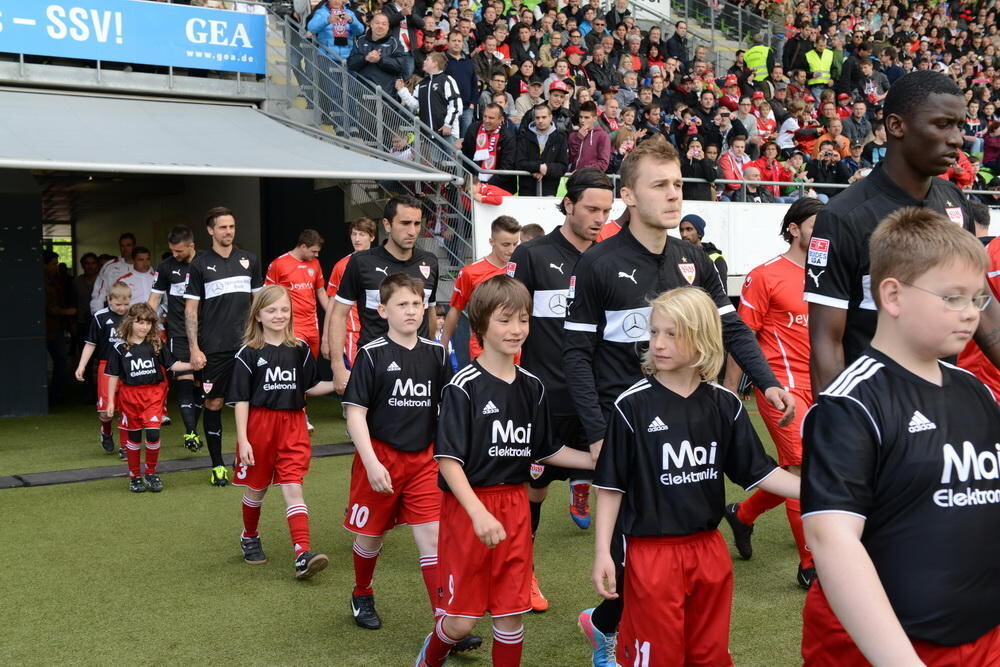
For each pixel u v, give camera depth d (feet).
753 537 16.65
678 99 44.80
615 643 10.28
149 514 18.52
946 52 61.72
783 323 14.26
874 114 52.44
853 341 8.96
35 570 15.08
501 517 10.02
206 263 22.04
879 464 5.50
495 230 17.69
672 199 10.05
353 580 14.57
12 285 30.91
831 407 5.59
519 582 10.02
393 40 34.14
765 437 26.76
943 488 5.50
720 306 10.87
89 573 14.93
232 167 25.26
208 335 22.13
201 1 34.83
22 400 31.27
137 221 58.95
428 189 32.35
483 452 9.91
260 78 34.50
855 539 5.26
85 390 38.04
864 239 8.70
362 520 12.34
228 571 15.02
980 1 68.64
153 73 32.19
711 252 28.40
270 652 11.75
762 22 59.31
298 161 27.17
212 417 20.85
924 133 8.51
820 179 42.14
